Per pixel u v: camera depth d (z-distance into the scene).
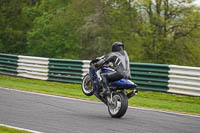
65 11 62.00
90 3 56.38
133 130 14.59
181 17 54.22
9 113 17.36
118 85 17.73
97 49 56.03
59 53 64.81
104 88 18.14
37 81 35.97
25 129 13.77
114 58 17.98
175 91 27.84
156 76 29.08
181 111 21.41
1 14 82.38
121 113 17.02
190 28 54.03
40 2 87.19
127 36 55.59
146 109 20.78
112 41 55.38
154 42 55.19
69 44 62.19
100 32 55.50
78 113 18.30
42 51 70.12
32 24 83.62
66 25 61.31
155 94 28.52
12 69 39.81
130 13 56.19
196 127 15.95
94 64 18.23
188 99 26.53
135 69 30.52
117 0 55.62
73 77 34.28
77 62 34.09
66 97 24.64
